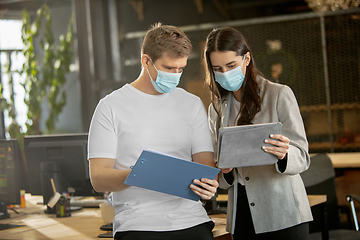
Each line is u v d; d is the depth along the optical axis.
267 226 1.85
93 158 1.64
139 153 1.65
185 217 1.61
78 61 5.01
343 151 4.94
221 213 2.36
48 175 2.64
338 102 5.11
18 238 2.03
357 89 5.01
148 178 1.49
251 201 1.89
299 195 1.89
